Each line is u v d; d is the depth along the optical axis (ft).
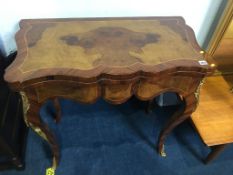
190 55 2.98
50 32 3.17
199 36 4.65
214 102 4.16
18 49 2.82
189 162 4.32
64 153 4.23
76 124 4.73
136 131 4.73
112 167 4.13
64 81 2.59
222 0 4.03
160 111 5.15
